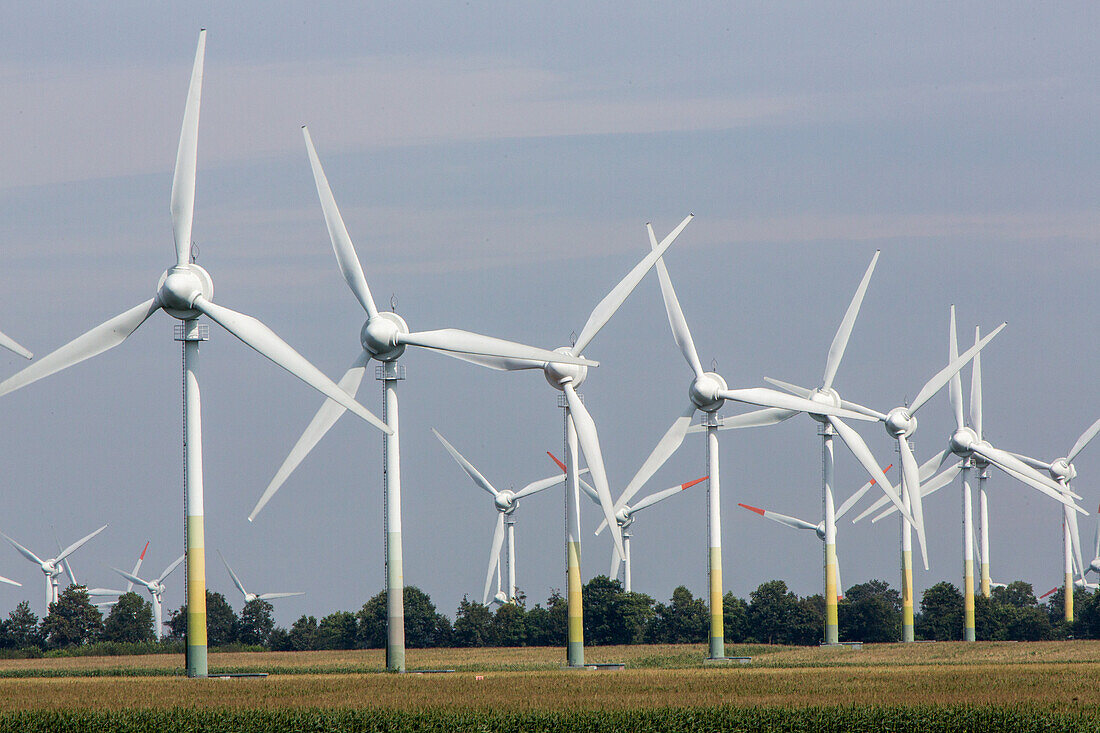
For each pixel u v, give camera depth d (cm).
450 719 9525
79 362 12650
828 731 9381
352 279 13838
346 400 12462
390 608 13850
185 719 9506
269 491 13025
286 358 12594
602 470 14650
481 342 13750
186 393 12888
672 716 9638
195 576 12838
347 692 11175
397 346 13662
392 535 13838
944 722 9475
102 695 11038
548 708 10062
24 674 14525
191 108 13012
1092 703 10200
